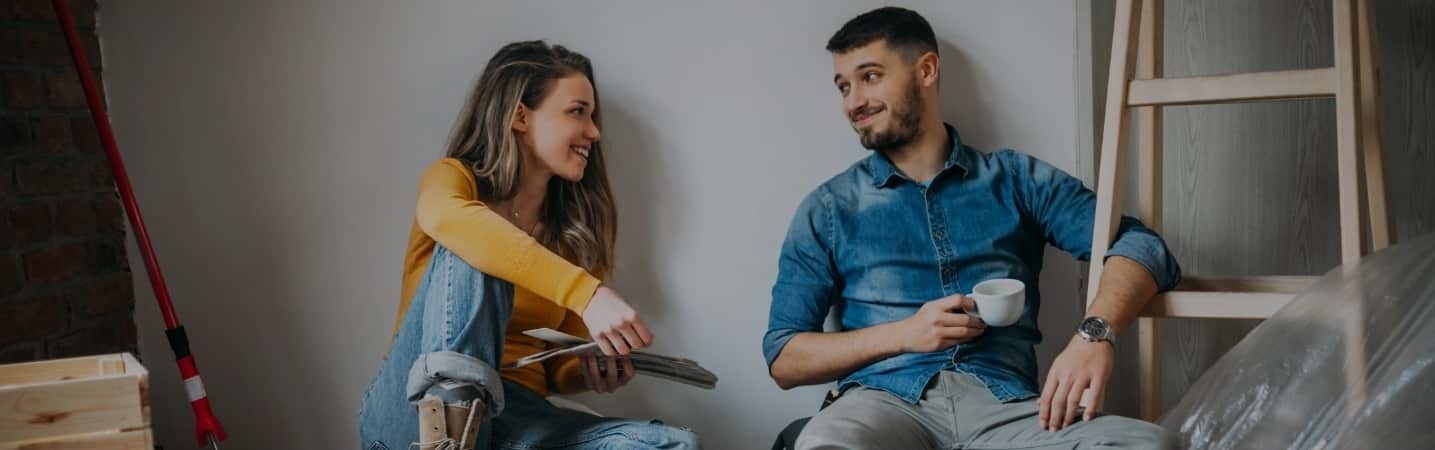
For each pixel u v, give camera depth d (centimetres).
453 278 195
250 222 261
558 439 200
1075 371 194
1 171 227
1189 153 247
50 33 242
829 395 221
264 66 257
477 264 196
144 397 166
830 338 216
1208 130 246
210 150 260
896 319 221
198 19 257
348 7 254
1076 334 199
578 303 196
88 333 249
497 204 226
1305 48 239
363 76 254
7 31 230
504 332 198
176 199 262
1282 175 243
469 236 197
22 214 232
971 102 234
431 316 195
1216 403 188
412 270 224
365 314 259
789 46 240
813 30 238
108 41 259
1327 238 242
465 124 229
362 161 256
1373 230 204
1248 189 245
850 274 226
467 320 192
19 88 232
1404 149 241
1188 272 248
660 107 246
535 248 197
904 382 210
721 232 246
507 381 214
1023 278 221
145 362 264
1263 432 182
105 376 167
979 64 233
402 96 253
